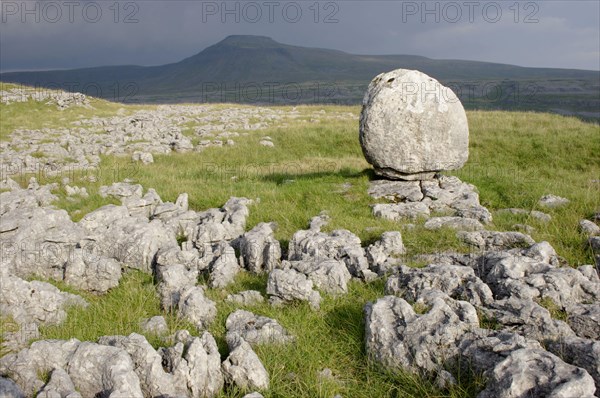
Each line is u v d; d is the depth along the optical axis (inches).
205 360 215.5
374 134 544.1
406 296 280.7
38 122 1381.6
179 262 351.9
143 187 613.6
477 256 325.7
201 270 359.3
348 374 228.2
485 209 459.5
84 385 205.6
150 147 988.6
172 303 293.6
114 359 203.3
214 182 647.8
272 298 296.8
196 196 563.8
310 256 342.0
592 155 842.8
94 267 334.0
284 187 582.6
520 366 189.0
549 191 537.0
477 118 1151.6
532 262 301.6
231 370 217.0
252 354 220.4
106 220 429.1
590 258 352.8
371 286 312.5
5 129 1262.3
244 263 367.9
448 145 544.1
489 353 208.2
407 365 220.7
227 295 314.0
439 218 432.5
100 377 203.2
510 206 511.5
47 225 396.2
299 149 1000.9
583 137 903.1
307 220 462.0
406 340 225.8
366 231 414.9
